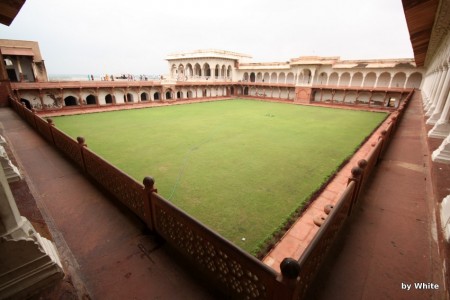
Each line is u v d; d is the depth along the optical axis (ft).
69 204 12.60
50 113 57.82
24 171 16.53
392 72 81.05
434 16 18.83
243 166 25.54
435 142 18.30
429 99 39.42
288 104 90.99
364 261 8.34
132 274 8.14
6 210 5.97
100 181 14.20
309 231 14.71
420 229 10.13
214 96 110.52
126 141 35.19
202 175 23.08
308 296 6.91
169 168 24.88
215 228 14.99
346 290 7.18
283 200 18.42
